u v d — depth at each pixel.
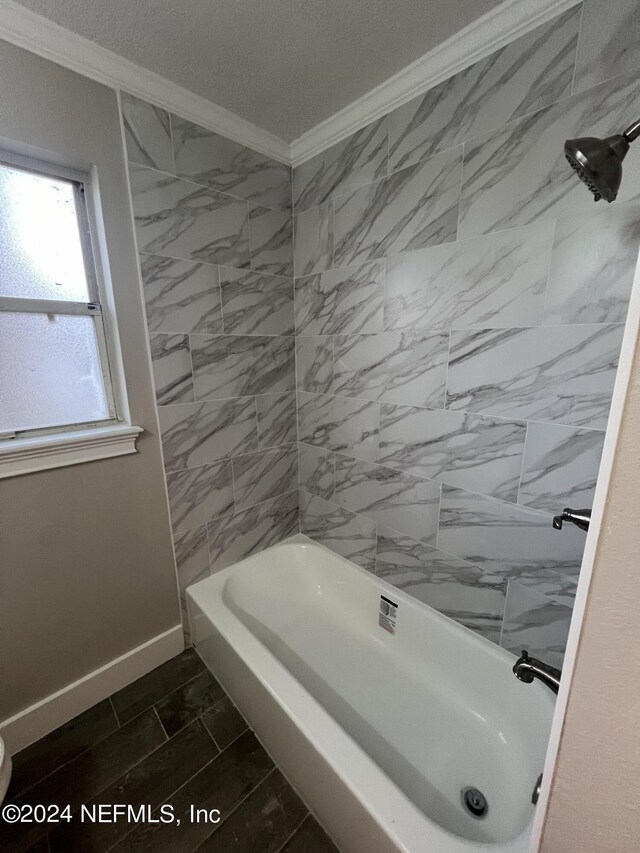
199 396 1.50
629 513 0.34
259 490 1.80
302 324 1.74
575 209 0.91
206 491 1.60
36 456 1.13
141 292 1.28
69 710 1.31
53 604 1.24
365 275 1.43
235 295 1.54
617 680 0.37
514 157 0.99
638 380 0.32
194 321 1.43
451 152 1.11
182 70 1.14
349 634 1.65
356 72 1.16
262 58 1.10
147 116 1.20
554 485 1.07
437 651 1.42
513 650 1.26
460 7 0.94
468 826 0.97
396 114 1.23
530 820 0.86
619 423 0.33
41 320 1.16
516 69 0.96
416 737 1.21
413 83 1.15
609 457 0.34
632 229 0.84
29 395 1.17
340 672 1.46
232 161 1.43
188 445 1.50
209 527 1.64
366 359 1.50
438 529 1.39
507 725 1.20
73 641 1.30
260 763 1.17
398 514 1.52
